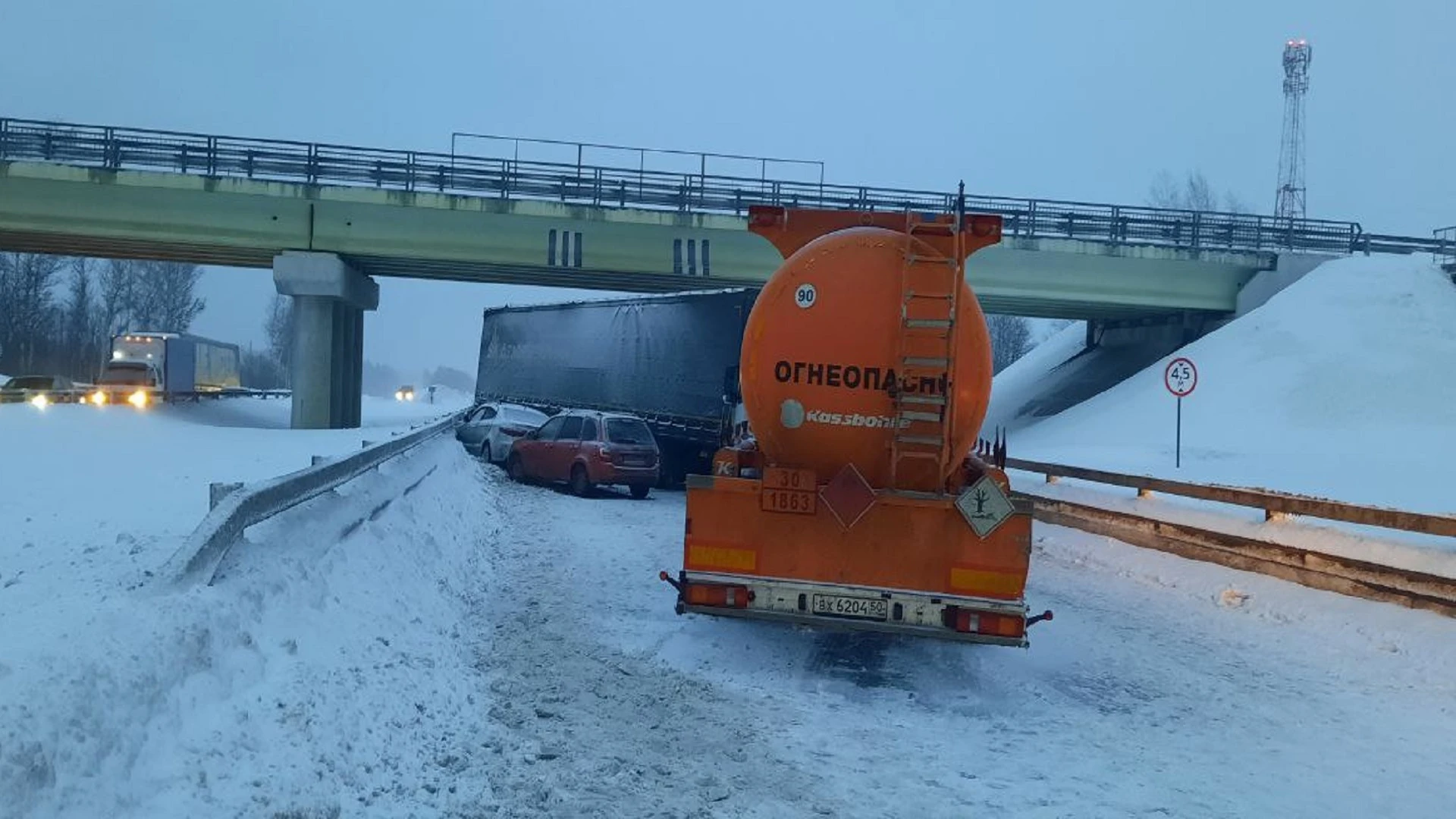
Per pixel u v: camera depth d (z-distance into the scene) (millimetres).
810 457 8086
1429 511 16938
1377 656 8930
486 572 11648
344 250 33812
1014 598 7676
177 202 33094
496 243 34188
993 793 5668
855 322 7941
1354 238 41062
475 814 5016
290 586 6711
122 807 3910
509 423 26703
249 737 4750
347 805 4758
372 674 6352
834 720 6941
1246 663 8812
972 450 8703
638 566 12453
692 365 23703
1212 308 39156
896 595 7777
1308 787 5902
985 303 39125
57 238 33969
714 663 8281
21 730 3625
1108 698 7707
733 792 5555
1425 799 5742
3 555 7754
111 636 4613
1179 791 5793
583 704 7016
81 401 42406
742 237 34875
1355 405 30766
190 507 10734
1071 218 37656
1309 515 11883
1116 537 14945
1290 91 64375
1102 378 43312
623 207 34438
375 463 11305
